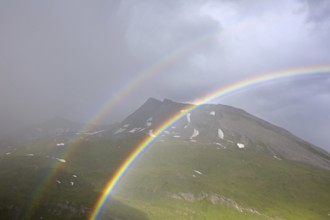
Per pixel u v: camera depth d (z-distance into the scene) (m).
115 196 148.88
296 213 171.62
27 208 117.94
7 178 157.12
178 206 156.88
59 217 116.25
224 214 157.00
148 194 166.75
